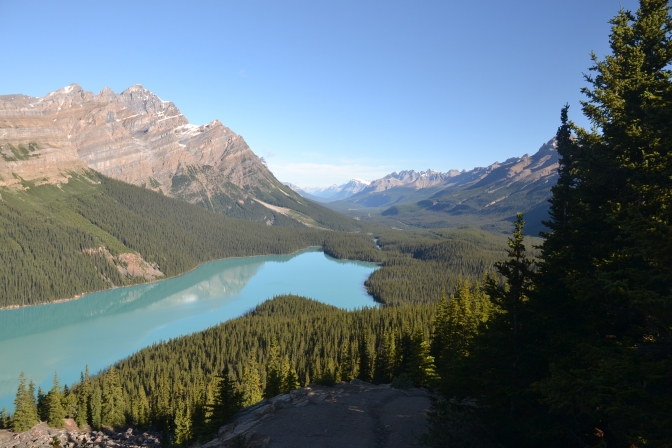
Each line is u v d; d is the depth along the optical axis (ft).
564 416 61.00
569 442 63.46
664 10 73.97
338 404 102.58
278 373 194.39
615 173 73.41
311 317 421.18
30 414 227.20
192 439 185.47
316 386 126.93
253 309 549.54
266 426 87.56
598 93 85.56
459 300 172.96
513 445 67.26
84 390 254.68
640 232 45.80
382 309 422.41
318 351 302.86
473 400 89.04
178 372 300.81
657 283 47.26
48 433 222.07
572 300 66.74
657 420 39.04
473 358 73.20
